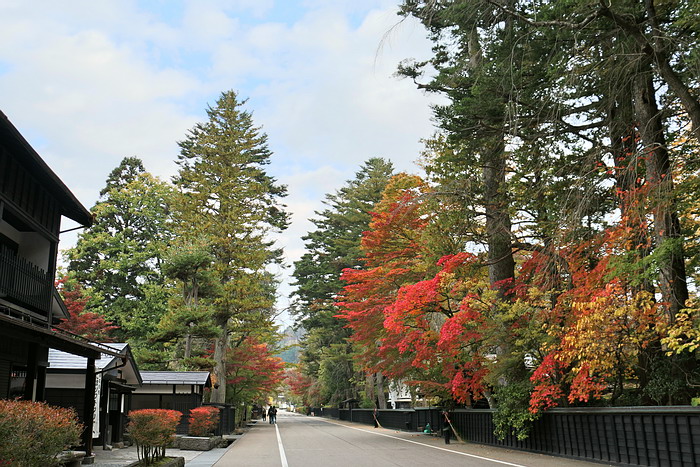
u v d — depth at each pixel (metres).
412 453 19.61
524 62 15.38
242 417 49.69
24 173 14.38
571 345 14.94
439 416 30.89
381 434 33.28
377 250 30.16
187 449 23.61
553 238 15.95
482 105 16.31
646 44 12.86
